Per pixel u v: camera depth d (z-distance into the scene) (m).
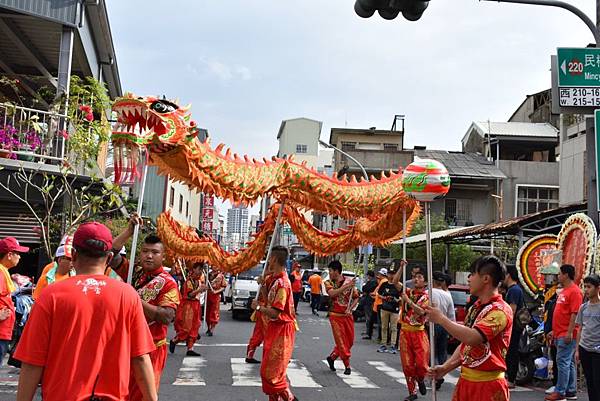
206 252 8.79
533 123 39.12
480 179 34.28
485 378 4.53
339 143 43.03
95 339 3.06
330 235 8.97
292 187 7.75
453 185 34.50
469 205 34.88
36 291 6.74
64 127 11.66
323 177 7.98
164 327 5.30
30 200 11.94
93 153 10.80
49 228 11.00
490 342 4.50
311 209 8.09
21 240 12.05
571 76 10.31
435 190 5.98
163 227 8.91
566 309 8.37
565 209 14.72
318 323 20.45
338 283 10.48
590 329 7.37
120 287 3.23
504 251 24.84
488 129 37.31
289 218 8.95
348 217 8.20
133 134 5.55
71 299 3.06
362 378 10.05
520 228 15.98
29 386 2.96
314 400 8.25
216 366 10.65
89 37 14.95
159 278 5.28
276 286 7.20
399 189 8.23
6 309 6.95
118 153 5.54
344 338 10.28
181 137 5.99
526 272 13.61
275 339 7.14
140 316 3.29
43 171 10.88
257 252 8.81
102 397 3.05
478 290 4.69
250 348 11.05
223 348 13.05
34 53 15.09
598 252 10.74
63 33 13.17
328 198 7.92
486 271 4.64
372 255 31.66
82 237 3.28
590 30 9.84
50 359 3.00
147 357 3.29
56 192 12.16
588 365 7.43
